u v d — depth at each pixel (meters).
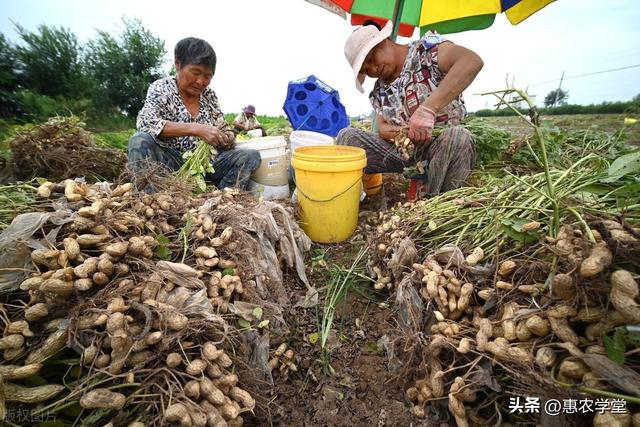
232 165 2.85
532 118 1.29
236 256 1.68
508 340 1.13
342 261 2.39
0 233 1.30
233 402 1.19
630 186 1.27
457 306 1.31
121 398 1.06
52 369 1.18
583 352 1.01
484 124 3.12
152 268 1.40
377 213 3.08
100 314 1.17
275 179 3.04
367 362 1.61
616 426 0.88
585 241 1.07
